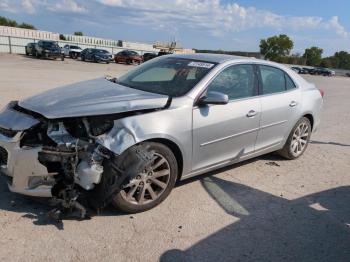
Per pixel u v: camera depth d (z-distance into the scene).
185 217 4.01
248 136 5.04
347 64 127.25
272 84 5.52
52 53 34.16
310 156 6.66
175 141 4.08
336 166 6.23
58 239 3.38
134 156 3.65
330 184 5.39
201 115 4.33
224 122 4.59
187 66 4.87
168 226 3.80
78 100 3.95
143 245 3.43
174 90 4.45
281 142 5.80
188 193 4.59
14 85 12.89
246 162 5.96
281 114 5.54
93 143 3.68
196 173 4.55
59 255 3.16
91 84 4.75
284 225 4.06
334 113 12.23
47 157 3.53
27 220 3.63
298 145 6.21
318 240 3.82
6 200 3.97
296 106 5.82
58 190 3.74
